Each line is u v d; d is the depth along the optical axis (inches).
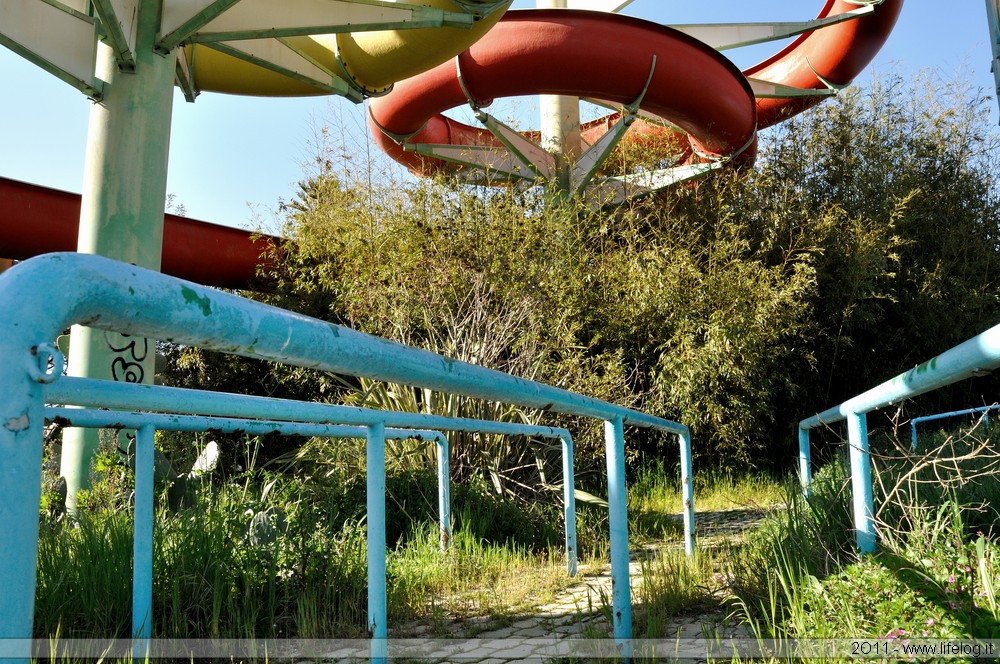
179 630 122.4
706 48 486.6
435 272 384.2
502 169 552.1
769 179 553.9
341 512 225.9
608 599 149.6
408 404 297.3
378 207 454.6
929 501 134.6
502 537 231.3
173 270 488.7
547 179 530.6
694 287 466.6
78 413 108.3
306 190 507.5
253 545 153.3
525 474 293.1
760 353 450.3
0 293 23.8
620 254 484.7
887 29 566.6
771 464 494.6
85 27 293.9
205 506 169.0
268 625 133.6
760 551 147.1
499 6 362.3
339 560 156.6
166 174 315.6
